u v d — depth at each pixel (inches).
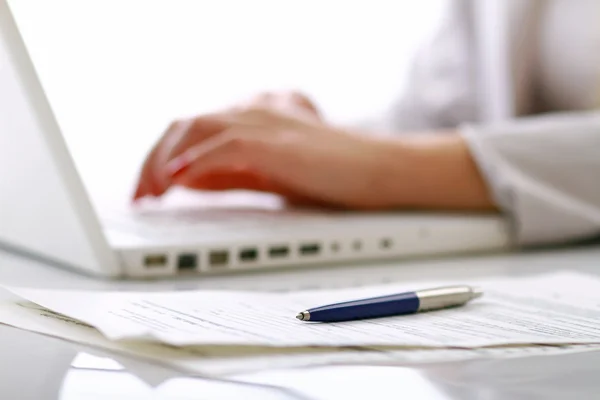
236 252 21.7
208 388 10.2
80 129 49.2
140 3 51.7
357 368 11.2
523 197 27.2
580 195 29.2
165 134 29.4
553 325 14.0
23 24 17.8
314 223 25.6
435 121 57.7
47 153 18.9
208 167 28.0
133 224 24.7
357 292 17.1
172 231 23.2
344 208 29.7
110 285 19.1
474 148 29.9
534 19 54.8
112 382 10.4
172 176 29.0
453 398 10.1
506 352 12.1
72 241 20.4
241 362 11.0
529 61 55.2
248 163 28.4
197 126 29.1
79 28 48.6
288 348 11.6
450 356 11.8
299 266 23.0
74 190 19.1
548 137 30.1
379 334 12.7
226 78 54.6
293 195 31.0
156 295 15.5
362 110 57.2
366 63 57.1
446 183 29.5
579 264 24.0
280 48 55.8
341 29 56.7
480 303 16.0
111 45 50.6
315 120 31.3
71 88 48.6
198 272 21.2
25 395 9.9
